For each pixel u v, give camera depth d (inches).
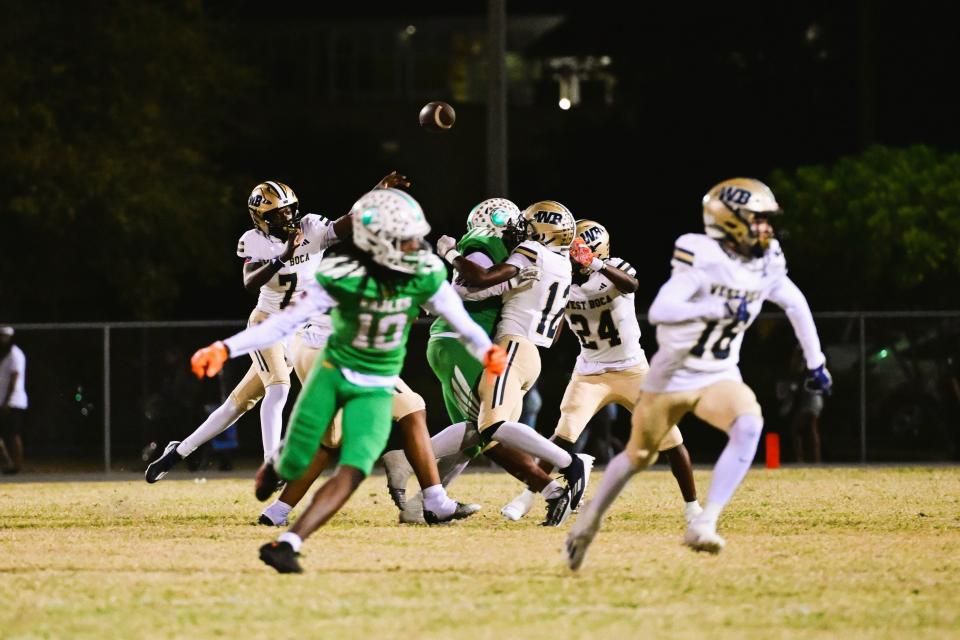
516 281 1475.1
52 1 3814.0
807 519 1587.1
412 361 2741.1
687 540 1124.5
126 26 3882.9
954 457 2677.2
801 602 1059.3
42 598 1072.2
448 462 1533.0
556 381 2723.9
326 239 1595.7
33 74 3759.8
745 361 2743.6
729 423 1120.2
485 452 1512.1
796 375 2667.3
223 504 1812.3
